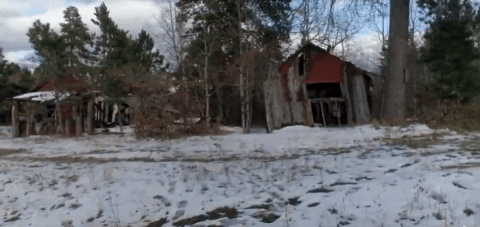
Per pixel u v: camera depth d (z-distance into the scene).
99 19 33.19
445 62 24.08
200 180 10.21
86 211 8.52
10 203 9.58
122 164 13.23
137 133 23.05
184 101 23.66
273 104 27.44
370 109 30.44
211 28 33.12
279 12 31.53
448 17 24.47
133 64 30.91
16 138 29.64
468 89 23.31
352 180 8.99
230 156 14.22
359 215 6.73
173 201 8.76
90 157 15.62
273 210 7.62
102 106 37.91
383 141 15.38
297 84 27.55
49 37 29.98
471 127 17.33
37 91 36.00
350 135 18.59
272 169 11.11
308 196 8.16
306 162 11.74
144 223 7.67
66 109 30.53
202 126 23.70
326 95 33.88
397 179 8.46
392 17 23.34
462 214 6.17
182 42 34.78
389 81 23.48
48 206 9.11
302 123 27.03
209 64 31.52
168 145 18.47
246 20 29.59
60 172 12.50
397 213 6.57
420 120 21.62
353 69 27.88
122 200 9.06
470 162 9.43
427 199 6.99
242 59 26.64
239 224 7.02
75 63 31.78
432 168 9.13
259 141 18.53
